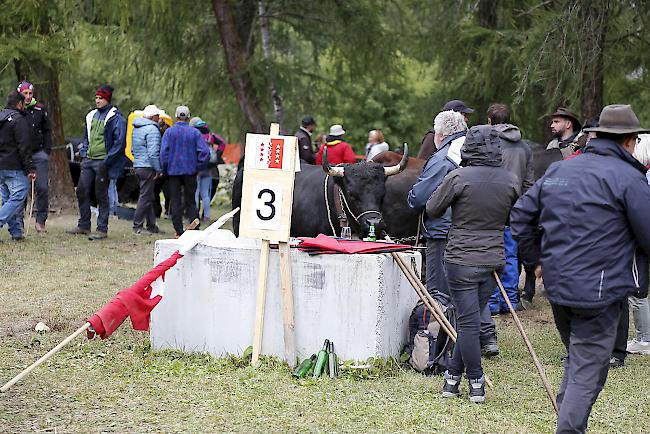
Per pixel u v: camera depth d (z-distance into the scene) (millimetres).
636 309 8180
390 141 35562
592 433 5891
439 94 21031
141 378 6836
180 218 14633
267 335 7211
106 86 14266
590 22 12586
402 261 7059
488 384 6852
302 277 7102
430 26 20172
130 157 16828
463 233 6281
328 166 8148
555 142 10719
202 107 21719
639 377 7352
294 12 20625
